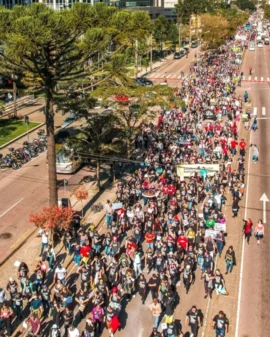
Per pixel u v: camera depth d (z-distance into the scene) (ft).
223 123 181.16
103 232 103.50
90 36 87.66
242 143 148.05
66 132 153.07
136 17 93.09
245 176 134.21
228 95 221.66
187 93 216.13
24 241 100.89
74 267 90.27
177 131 161.68
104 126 124.16
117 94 128.26
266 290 82.84
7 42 83.41
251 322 74.79
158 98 133.59
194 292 82.28
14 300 73.72
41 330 72.02
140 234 96.58
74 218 102.94
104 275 78.02
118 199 113.91
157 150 142.61
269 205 116.26
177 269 83.10
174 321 74.33
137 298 80.28
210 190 116.37
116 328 69.82
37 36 76.59
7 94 219.82
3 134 172.45
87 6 90.74
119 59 97.14
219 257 93.30
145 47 271.69
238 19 477.36
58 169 137.59
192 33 416.05
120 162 136.56
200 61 341.62
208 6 487.61
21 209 115.96
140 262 86.02
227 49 388.37
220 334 67.97
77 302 77.71
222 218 100.07
